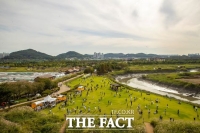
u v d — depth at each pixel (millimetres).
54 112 58812
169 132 39875
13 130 39344
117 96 83375
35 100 76188
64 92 90125
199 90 110500
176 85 130500
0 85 73312
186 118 54531
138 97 81750
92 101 73562
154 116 55125
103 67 198000
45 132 41844
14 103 69562
